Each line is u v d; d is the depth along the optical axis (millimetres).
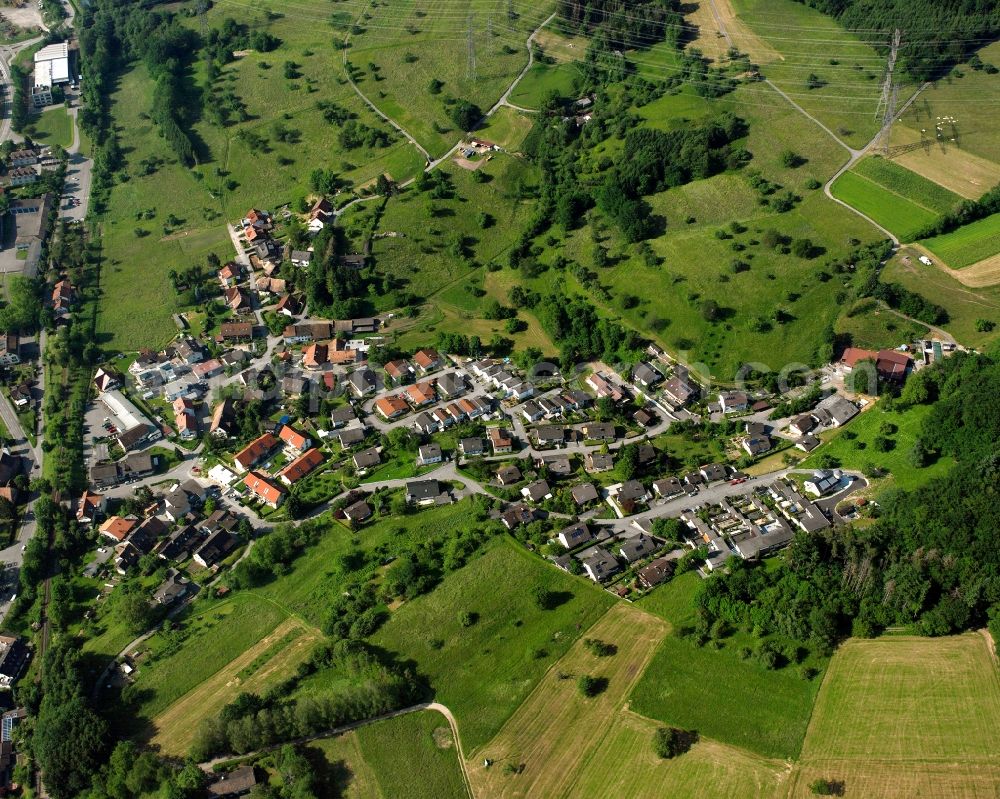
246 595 180750
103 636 175375
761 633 161000
